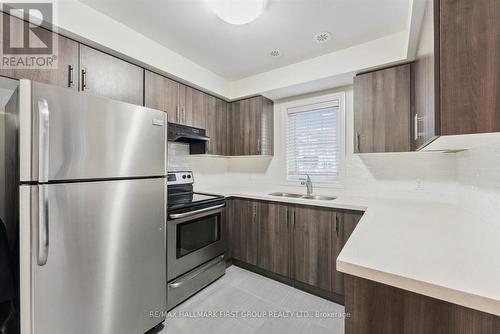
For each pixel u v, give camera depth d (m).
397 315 0.73
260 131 2.80
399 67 1.89
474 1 0.71
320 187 2.63
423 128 1.16
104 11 1.63
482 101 0.69
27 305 1.04
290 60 2.37
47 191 1.07
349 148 2.46
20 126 1.03
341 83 2.38
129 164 1.42
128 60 1.88
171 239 1.84
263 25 1.78
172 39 1.99
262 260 2.42
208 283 2.22
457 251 0.85
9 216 1.33
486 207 1.25
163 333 1.60
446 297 0.61
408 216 1.45
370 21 1.71
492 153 1.17
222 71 2.65
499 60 0.68
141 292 1.50
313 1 1.51
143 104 2.00
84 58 1.62
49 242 1.09
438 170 1.98
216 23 1.77
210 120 2.77
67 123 1.15
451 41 0.73
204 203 2.16
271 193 2.68
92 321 1.26
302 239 2.15
